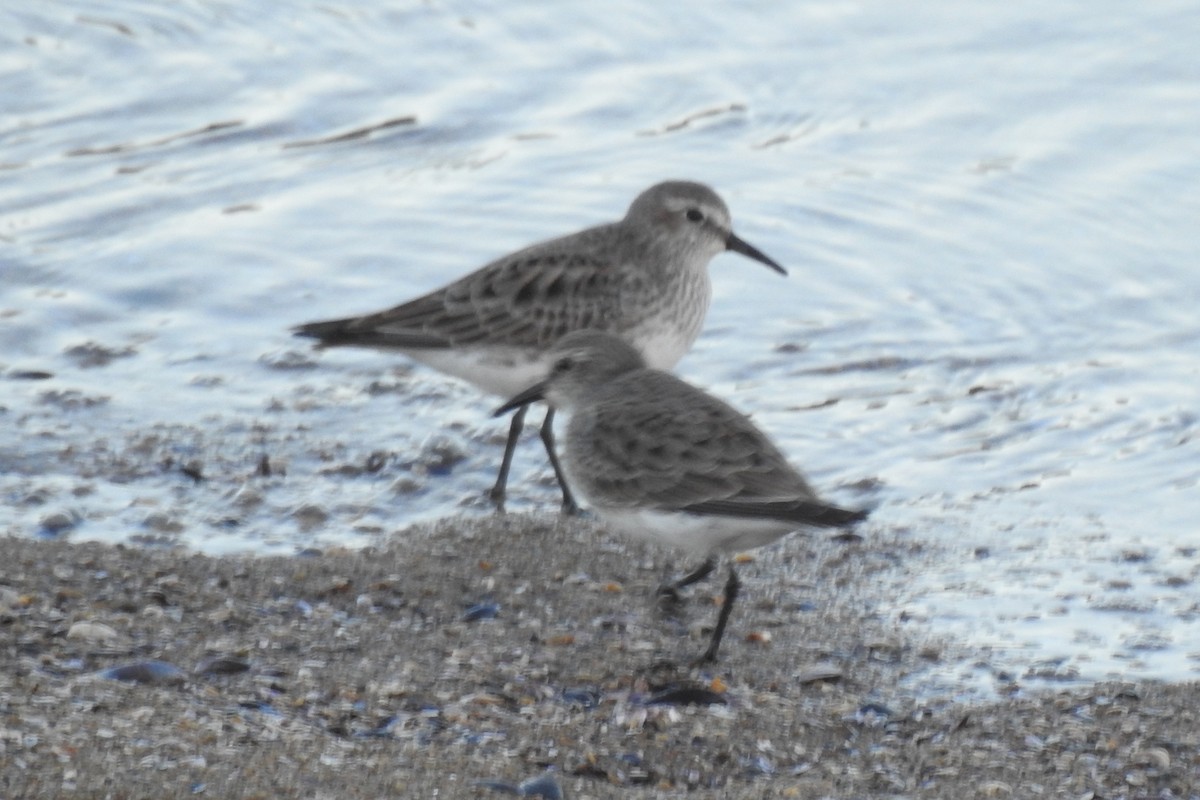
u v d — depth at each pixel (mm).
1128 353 16125
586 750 9664
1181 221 17984
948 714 10375
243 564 11938
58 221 17812
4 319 16234
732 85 20891
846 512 10312
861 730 10180
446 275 17312
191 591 11375
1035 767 9656
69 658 10164
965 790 9359
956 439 14836
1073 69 20766
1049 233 17938
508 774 9117
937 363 16047
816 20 22156
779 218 18297
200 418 14891
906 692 10711
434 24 22031
